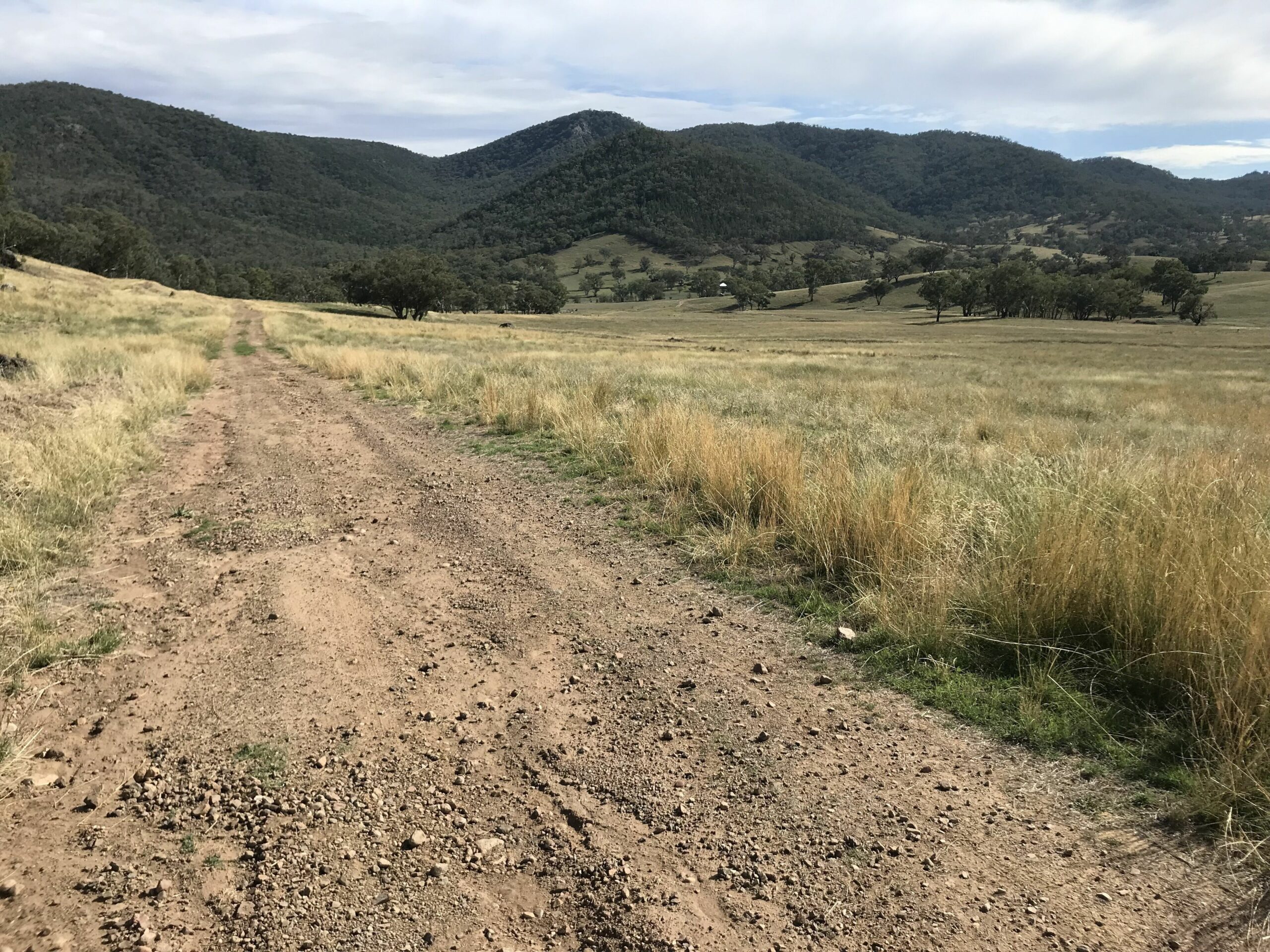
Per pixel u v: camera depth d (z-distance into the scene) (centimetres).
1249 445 1004
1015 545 448
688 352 3706
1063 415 1503
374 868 261
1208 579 351
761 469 654
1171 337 7531
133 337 2406
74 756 327
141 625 461
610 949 225
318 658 420
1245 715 280
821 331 8831
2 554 524
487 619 473
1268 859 242
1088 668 364
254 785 307
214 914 240
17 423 862
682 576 530
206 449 1013
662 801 294
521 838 276
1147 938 218
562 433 1005
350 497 771
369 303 9088
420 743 338
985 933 223
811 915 234
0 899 245
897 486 546
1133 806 275
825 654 411
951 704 352
